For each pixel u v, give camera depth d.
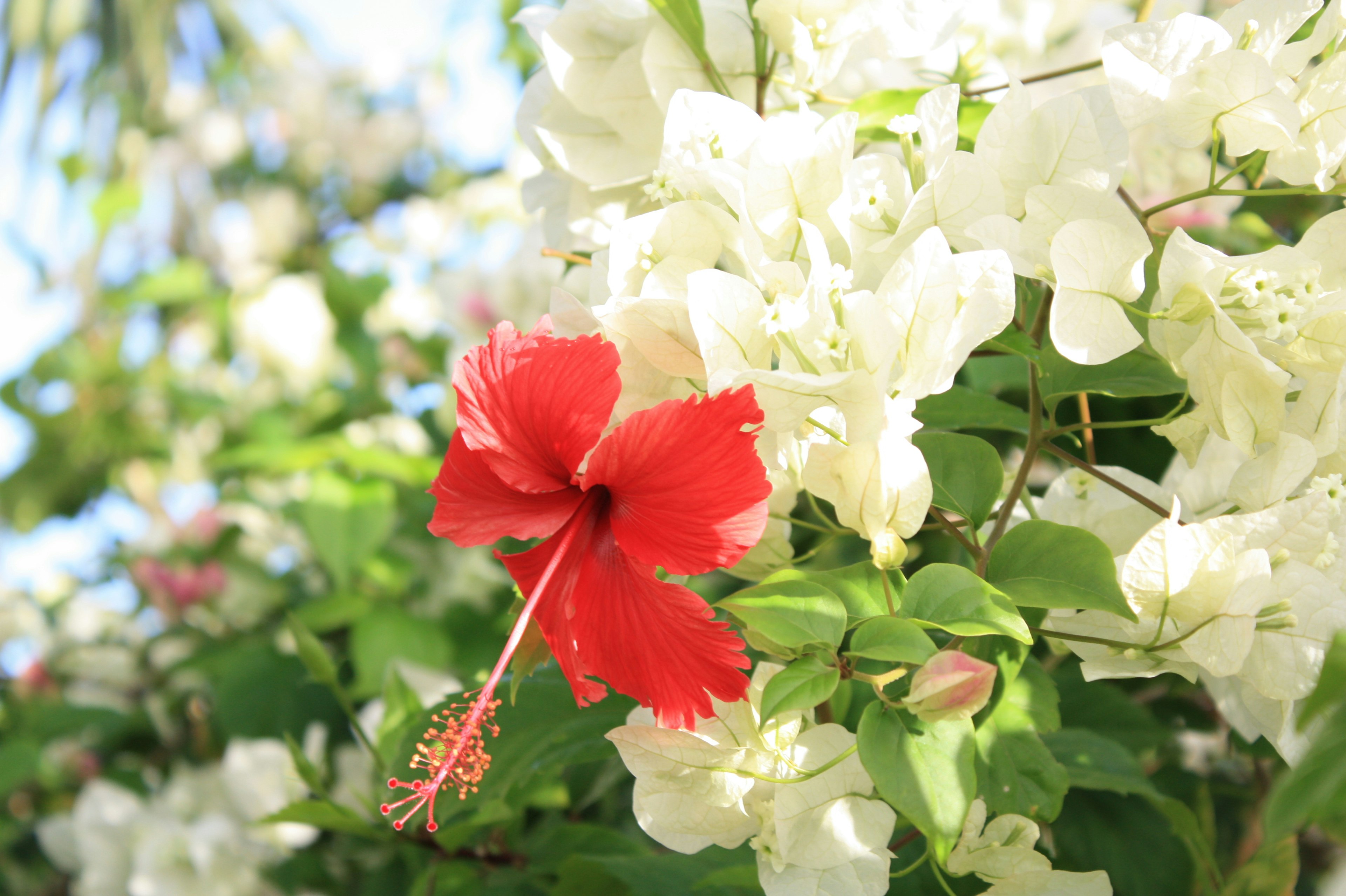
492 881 0.77
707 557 0.50
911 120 0.55
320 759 1.06
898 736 0.51
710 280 0.51
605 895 0.72
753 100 0.64
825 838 0.53
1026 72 0.76
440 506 0.53
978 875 0.56
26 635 1.62
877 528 0.52
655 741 0.53
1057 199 0.55
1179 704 0.78
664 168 0.56
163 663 1.36
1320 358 0.53
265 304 1.48
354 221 1.94
